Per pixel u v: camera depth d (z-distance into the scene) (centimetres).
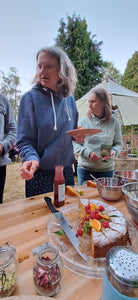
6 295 40
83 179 182
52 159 124
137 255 35
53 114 121
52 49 108
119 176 123
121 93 432
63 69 113
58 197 92
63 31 1337
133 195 87
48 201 90
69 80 122
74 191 109
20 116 113
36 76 118
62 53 114
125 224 71
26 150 104
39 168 123
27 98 113
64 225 71
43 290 41
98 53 1345
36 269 44
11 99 685
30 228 72
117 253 36
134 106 467
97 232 64
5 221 78
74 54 1236
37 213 86
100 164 169
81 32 1259
